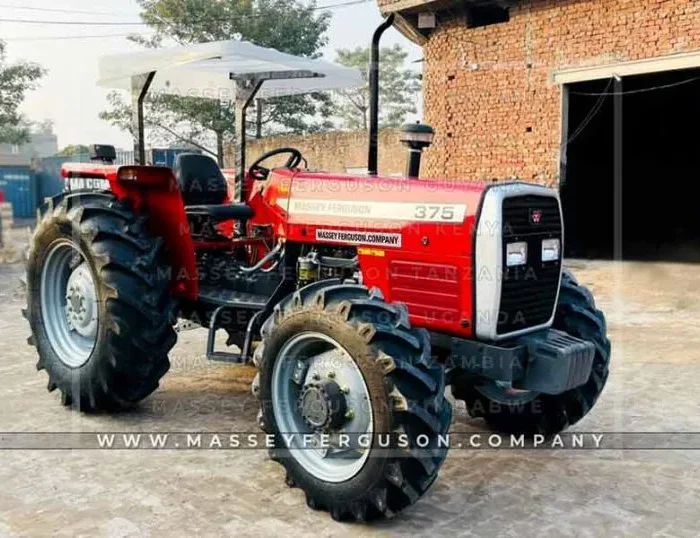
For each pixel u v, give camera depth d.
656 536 2.93
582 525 3.01
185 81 4.98
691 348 6.14
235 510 3.08
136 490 3.26
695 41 9.60
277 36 18.41
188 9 18.08
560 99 11.18
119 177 4.17
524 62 11.53
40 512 3.03
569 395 3.81
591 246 14.25
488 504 3.19
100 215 4.12
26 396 4.61
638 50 10.20
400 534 2.90
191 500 3.17
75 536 2.83
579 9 10.77
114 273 3.95
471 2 11.87
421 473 2.84
